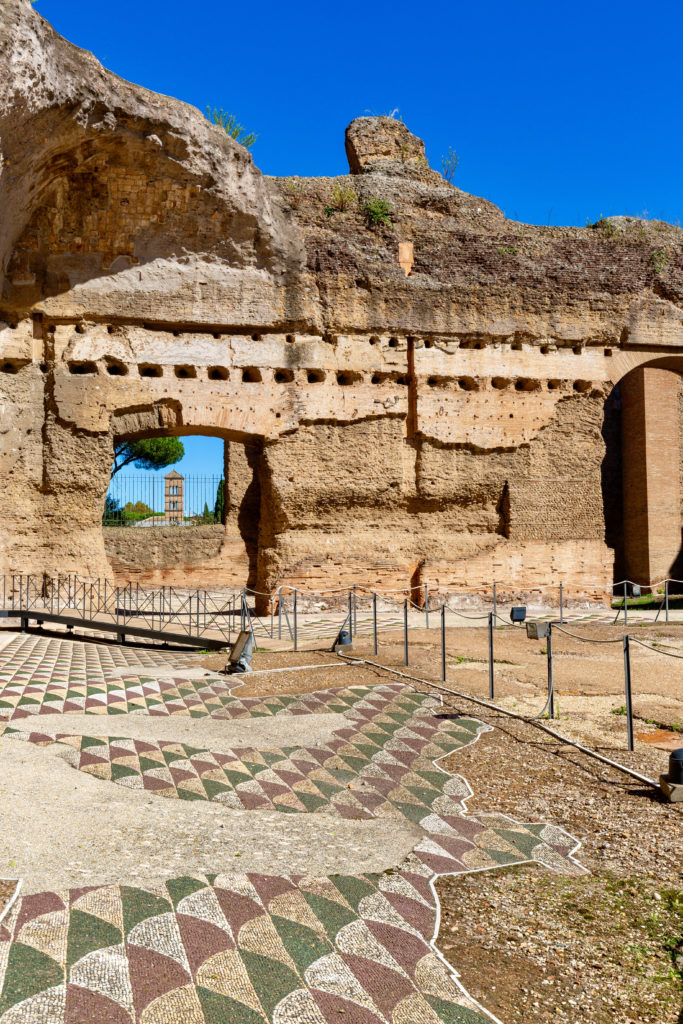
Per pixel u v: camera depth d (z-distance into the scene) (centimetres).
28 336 1908
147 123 1758
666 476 2991
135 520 3447
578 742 805
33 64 1491
